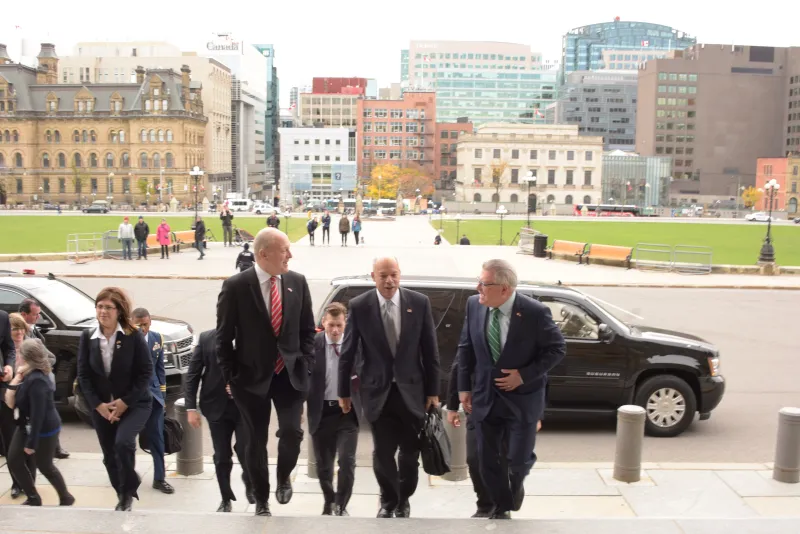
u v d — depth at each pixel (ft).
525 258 124.77
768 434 35.55
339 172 541.75
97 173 430.61
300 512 23.71
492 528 15.78
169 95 426.51
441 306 35.04
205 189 479.00
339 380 20.89
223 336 18.93
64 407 36.11
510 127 471.21
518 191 459.73
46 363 22.95
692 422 37.55
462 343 20.16
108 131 431.02
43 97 433.89
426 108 552.41
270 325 18.94
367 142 556.10
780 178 490.08
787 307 78.64
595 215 371.15
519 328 18.66
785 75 626.23
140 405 23.06
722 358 53.72
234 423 22.84
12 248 134.51
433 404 20.76
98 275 95.35
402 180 501.15
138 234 117.39
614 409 35.24
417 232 210.59
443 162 566.77
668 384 34.83
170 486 25.67
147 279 94.89
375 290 20.90
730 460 31.71
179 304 75.36
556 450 32.71
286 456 19.60
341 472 21.75
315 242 161.27
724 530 15.52
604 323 35.14
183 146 429.38
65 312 36.83
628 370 34.83
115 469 23.06
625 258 111.55
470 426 20.35
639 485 26.50
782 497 25.61
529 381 18.75
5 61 470.39
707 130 625.82
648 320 69.77
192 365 23.20
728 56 621.72
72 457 29.50
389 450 20.58
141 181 422.41
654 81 620.90
